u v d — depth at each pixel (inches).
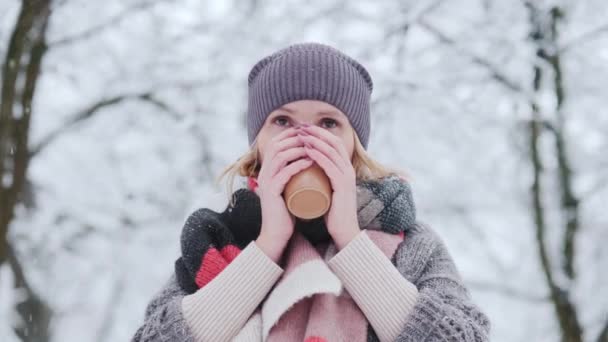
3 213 171.8
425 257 48.3
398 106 190.9
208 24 201.9
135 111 208.7
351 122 51.7
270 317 41.7
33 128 197.3
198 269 47.0
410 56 194.1
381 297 43.5
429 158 198.8
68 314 185.8
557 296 179.5
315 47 52.3
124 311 188.7
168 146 203.6
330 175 44.7
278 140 46.1
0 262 168.9
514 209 199.8
